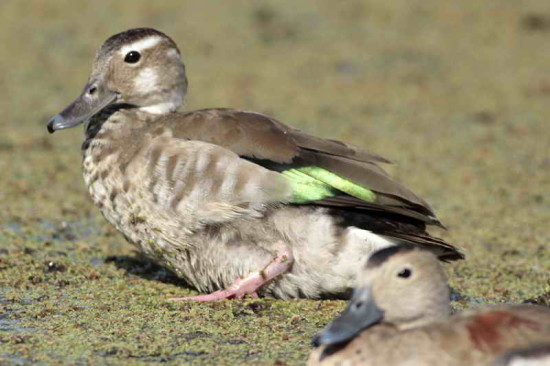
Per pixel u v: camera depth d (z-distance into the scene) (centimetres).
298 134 1059
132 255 1237
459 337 750
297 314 1006
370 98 2120
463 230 1369
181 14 2666
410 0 2845
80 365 852
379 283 816
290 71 2291
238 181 1013
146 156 1049
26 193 1492
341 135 1855
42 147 1766
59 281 1112
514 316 760
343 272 1017
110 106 1159
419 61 2384
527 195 1549
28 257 1195
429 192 1550
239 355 887
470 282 1148
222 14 2677
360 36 2552
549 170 1683
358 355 772
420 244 998
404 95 2148
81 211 1424
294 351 899
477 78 2272
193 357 879
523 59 2409
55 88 2133
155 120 1095
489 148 1809
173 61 1172
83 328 952
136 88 1153
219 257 1042
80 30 2520
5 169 1614
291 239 1017
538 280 1157
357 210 1015
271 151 1030
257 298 1045
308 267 1022
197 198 1024
